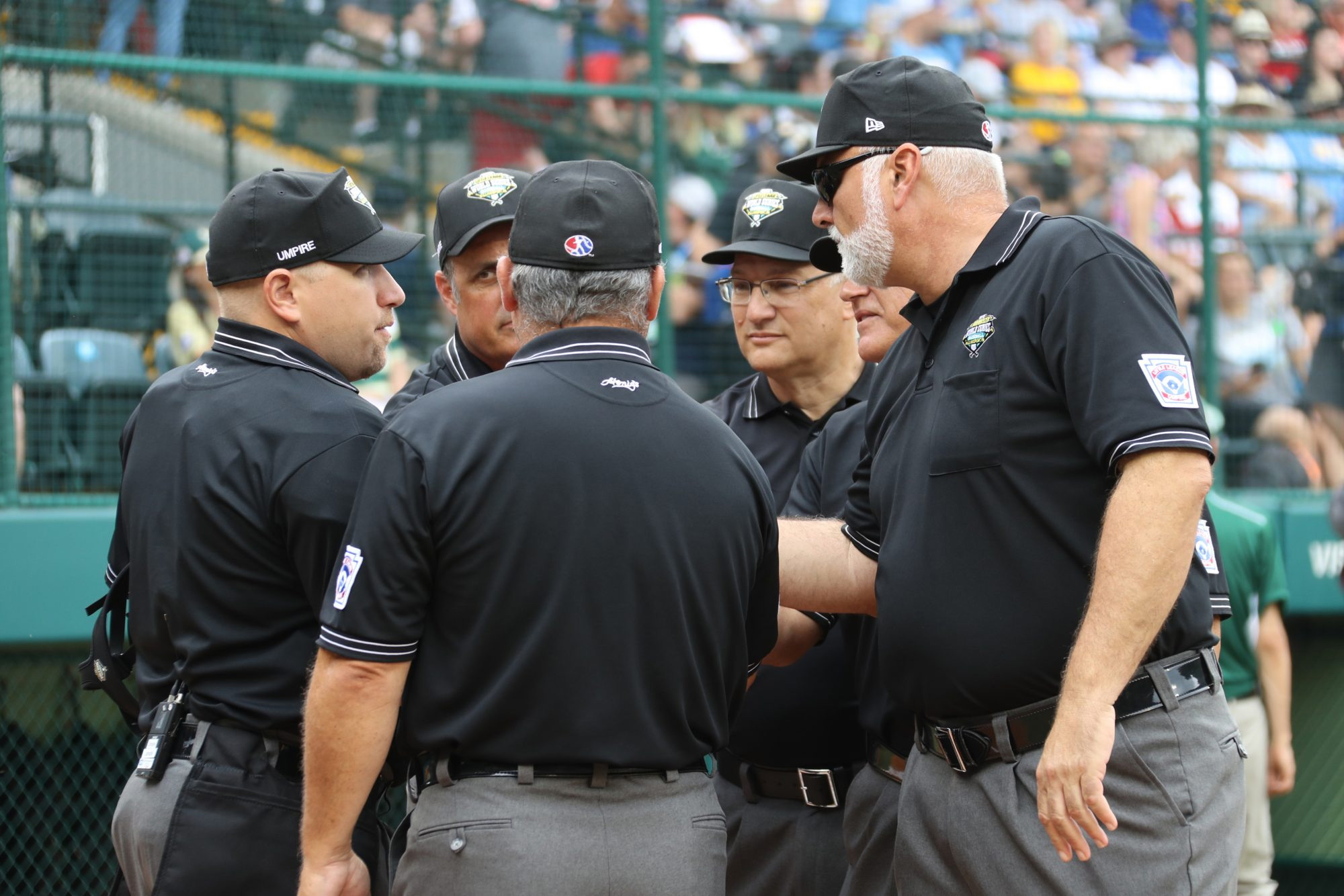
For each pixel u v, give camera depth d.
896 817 9.75
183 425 8.55
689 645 7.50
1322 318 21.06
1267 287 20.80
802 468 11.09
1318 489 20.52
